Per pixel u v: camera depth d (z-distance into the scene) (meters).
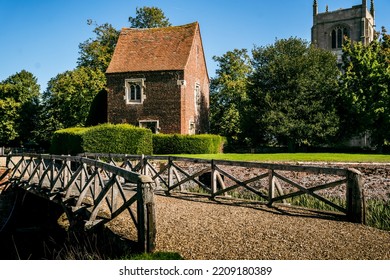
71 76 35.19
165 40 29.39
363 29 49.31
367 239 5.88
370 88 27.69
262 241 5.74
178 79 26.80
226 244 5.59
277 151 32.62
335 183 7.45
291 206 8.33
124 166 13.09
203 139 24.45
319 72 29.66
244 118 31.14
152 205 5.45
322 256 5.08
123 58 28.94
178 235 6.07
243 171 16.08
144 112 27.52
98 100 32.28
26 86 52.72
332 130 27.52
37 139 49.00
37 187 12.38
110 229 6.40
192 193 10.51
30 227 14.38
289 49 31.06
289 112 28.55
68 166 10.30
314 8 53.19
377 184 13.73
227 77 38.84
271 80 30.31
